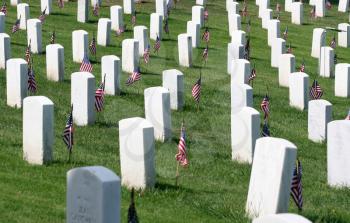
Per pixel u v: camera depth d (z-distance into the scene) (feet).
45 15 254.27
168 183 103.91
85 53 192.24
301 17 286.46
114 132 131.34
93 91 135.33
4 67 173.78
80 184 71.97
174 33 245.04
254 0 323.98
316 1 305.32
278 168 89.25
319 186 111.34
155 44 201.77
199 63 195.93
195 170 112.57
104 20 217.36
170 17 272.31
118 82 156.56
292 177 90.48
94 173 71.31
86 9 248.73
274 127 147.13
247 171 114.21
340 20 303.48
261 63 216.74
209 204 95.66
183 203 95.76
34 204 88.07
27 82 144.15
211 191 102.27
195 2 308.40
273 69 210.38
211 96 160.45
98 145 121.29
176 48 216.95
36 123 106.93
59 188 95.55
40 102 106.42
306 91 165.89
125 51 185.26
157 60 198.80
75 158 111.55
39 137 106.83
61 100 150.20
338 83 187.52
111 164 109.91
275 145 89.76
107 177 71.31
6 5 263.70
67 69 182.60
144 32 206.59
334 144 111.65
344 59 236.84
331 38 269.03
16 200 88.58
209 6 303.89
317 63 226.58
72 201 72.54
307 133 145.59
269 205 90.07
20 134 122.31
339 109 171.94
